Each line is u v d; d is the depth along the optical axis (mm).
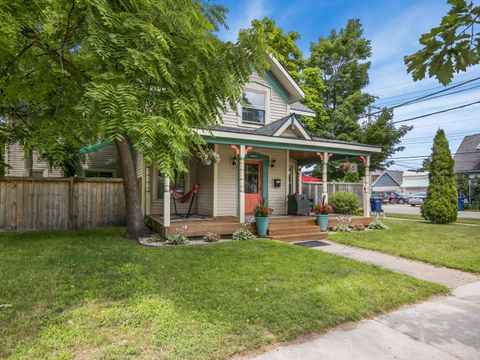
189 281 3885
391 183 45938
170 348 2324
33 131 5430
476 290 4004
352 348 2469
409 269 4957
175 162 2877
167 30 3447
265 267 4605
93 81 2959
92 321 2727
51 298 3242
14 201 7992
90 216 8906
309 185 13656
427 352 2436
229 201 9375
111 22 2930
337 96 22812
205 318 2826
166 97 3262
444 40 1891
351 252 6203
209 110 4102
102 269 4332
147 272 4234
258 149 9930
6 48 3875
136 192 7230
